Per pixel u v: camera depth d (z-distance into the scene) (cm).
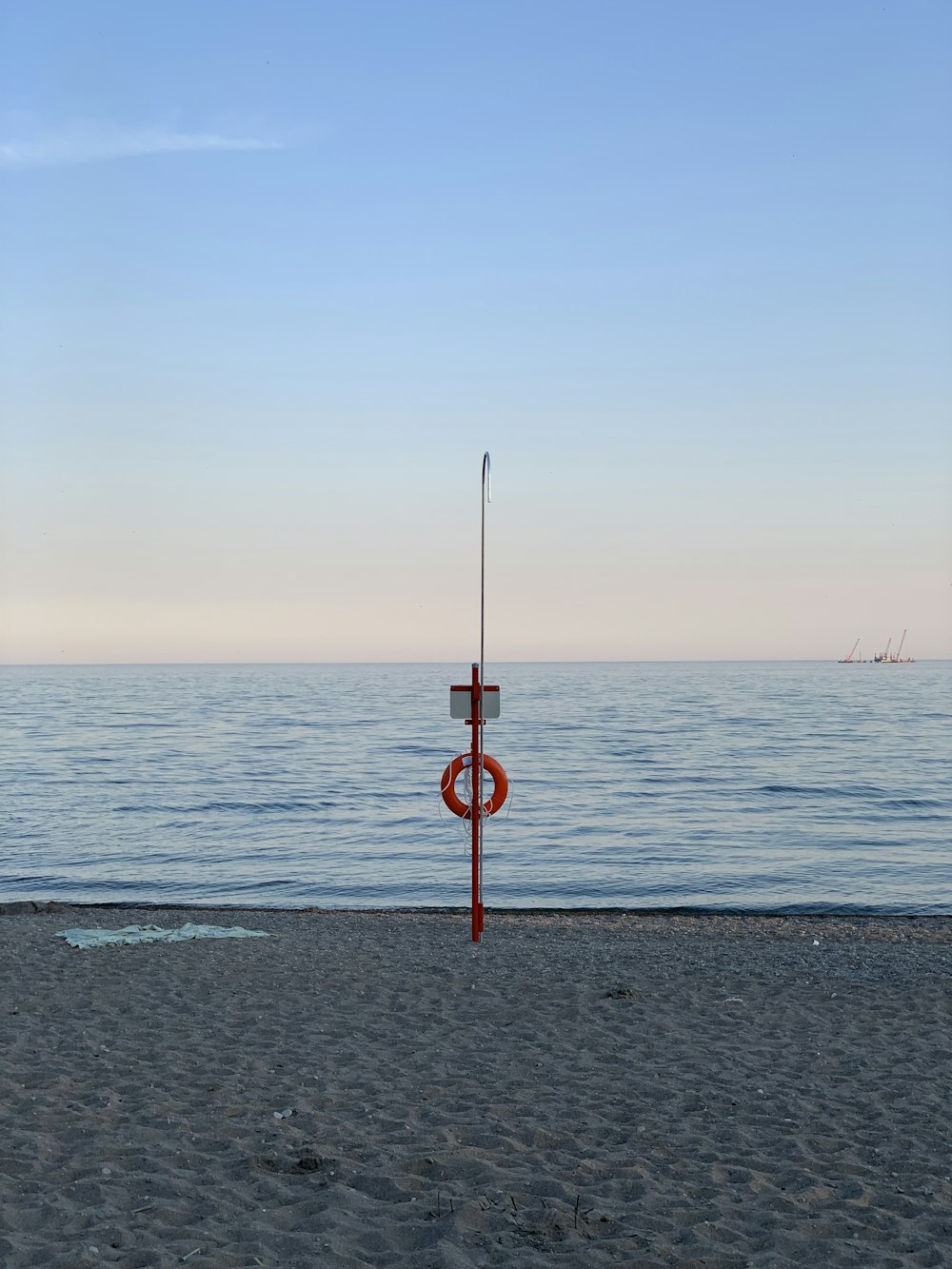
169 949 1038
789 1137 519
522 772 3697
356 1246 379
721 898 1792
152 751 4509
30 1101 545
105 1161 457
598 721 6519
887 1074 636
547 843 2341
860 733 5491
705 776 3575
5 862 2094
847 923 1476
